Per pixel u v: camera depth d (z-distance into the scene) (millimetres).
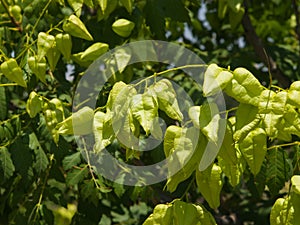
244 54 3582
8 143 2652
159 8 2807
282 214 1719
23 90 2676
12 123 2678
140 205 4172
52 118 2248
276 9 4117
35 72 2271
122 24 2533
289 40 4492
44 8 2547
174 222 1773
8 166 2621
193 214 1756
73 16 2281
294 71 3658
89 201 2773
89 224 2930
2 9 2826
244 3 3367
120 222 3994
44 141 2707
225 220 3357
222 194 3568
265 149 1659
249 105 1679
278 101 1646
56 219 3066
